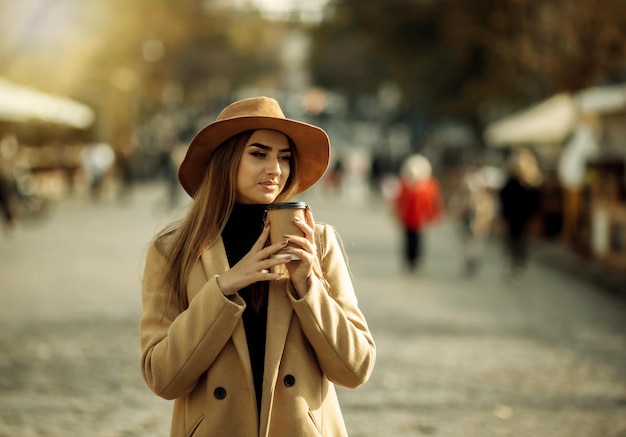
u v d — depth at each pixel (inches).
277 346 112.7
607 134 773.9
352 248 792.3
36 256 677.3
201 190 119.4
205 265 116.0
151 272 119.9
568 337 396.5
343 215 1205.1
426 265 689.0
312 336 112.7
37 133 1589.6
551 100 1006.4
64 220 1024.9
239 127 117.1
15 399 275.9
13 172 992.9
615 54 867.4
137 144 2309.3
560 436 243.9
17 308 444.8
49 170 1478.8
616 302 510.0
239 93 3535.9
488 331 407.8
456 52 1567.4
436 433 244.2
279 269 116.3
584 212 753.0
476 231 652.1
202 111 3499.0
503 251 814.5
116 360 331.9
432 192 642.2
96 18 1482.5
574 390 298.7
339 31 2102.6
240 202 120.6
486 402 279.9
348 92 3420.3
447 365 334.0
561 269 677.3
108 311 439.2
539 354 357.4
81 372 312.5
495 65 1401.3
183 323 111.6
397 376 314.5
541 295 535.5
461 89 1616.6
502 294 537.0
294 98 3784.5
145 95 2316.7
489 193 671.8
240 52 2866.6
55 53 1411.2
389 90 2507.4
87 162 1363.2
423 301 499.8
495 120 1659.7
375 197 1713.8
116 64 1647.4
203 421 113.0
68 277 561.3
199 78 2815.0
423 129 2353.6
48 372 312.2
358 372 115.4
